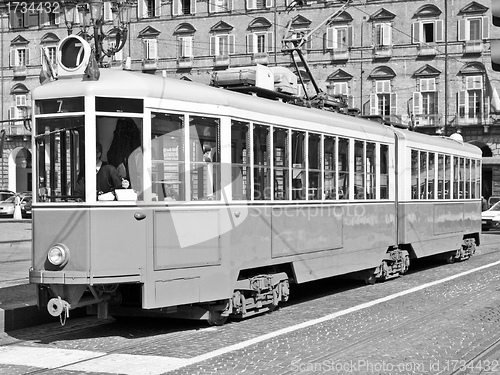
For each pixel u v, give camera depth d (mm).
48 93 10469
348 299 14938
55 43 63875
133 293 11258
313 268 14000
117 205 10266
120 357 9398
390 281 18094
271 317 12609
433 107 57062
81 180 10273
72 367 8891
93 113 10266
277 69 15227
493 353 9719
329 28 58719
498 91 55469
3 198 49594
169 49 62000
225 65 60500
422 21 56906
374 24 57906
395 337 10727
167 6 61875
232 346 10023
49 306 10289
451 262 22812
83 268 10172
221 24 60625
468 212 23594
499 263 22562
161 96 10625
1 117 65938
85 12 19297
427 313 12930
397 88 57656
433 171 20484
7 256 20906
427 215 19938
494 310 13250
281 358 9281
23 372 8703
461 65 56281
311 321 12094
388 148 17656
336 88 58875
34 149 10586
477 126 56062
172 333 11109
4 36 65438
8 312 11445
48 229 10391
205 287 11133
